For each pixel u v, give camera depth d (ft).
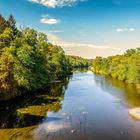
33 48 244.63
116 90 259.19
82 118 141.38
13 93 185.98
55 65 379.14
